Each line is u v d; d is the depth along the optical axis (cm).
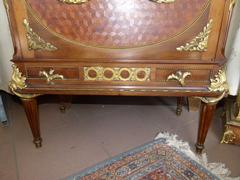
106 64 105
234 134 133
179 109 158
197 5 94
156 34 99
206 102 112
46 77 107
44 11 96
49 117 159
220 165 124
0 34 145
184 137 143
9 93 172
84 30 99
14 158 131
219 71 105
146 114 162
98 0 93
